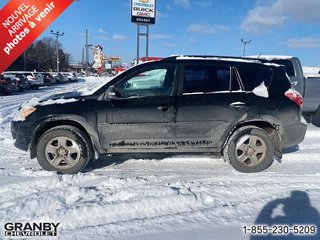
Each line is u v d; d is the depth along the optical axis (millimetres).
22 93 23344
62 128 4434
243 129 4598
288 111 4637
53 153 4477
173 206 3355
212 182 4164
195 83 4582
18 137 4496
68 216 3102
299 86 7473
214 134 4594
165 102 4488
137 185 3988
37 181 4047
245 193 3709
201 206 3363
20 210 3238
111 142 4527
